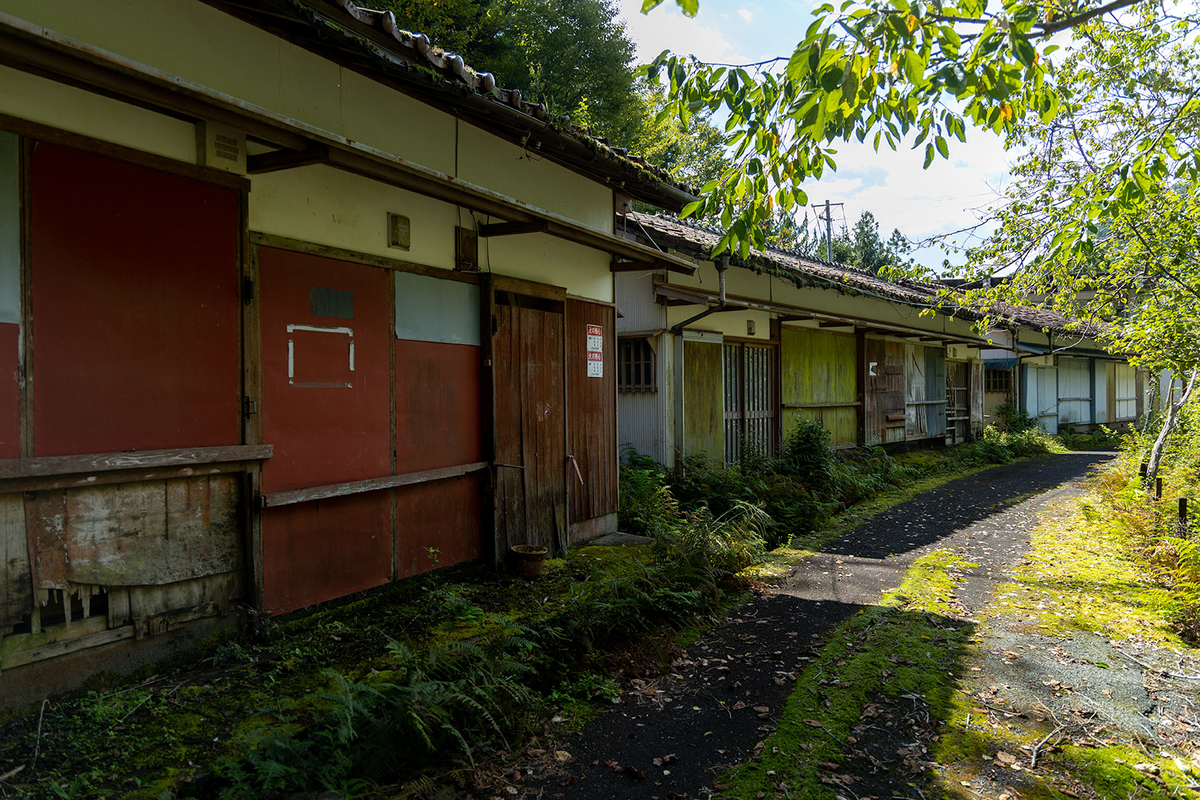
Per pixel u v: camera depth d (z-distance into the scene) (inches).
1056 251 228.2
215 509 149.6
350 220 181.0
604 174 253.9
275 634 157.2
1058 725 149.6
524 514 240.4
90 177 126.9
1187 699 162.6
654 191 255.9
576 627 179.8
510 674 152.0
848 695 163.2
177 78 109.9
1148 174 193.5
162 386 137.9
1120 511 341.4
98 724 119.8
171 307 139.5
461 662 150.9
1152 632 205.3
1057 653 189.2
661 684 171.8
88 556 127.6
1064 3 142.0
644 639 189.0
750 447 411.5
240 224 152.1
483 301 225.1
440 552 210.5
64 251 123.3
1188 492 353.1
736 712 156.6
